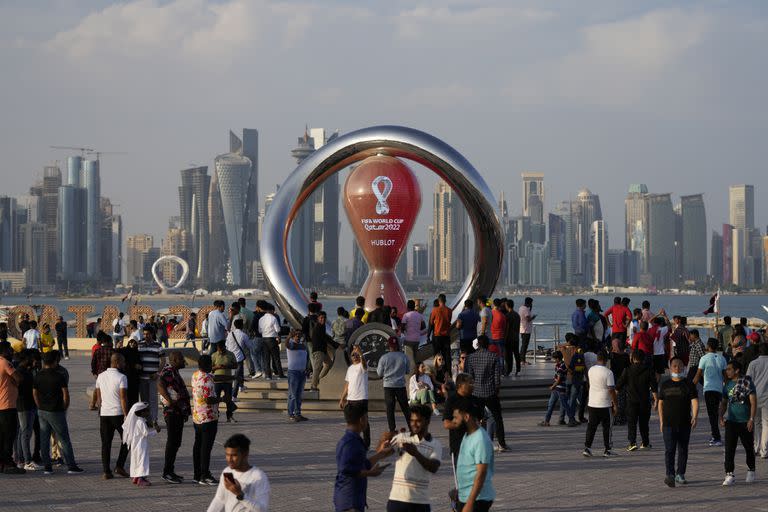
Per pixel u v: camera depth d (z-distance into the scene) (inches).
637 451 625.3
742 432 507.2
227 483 313.0
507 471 548.1
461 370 665.0
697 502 459.2
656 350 841.5
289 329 914.7
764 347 598.9
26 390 557.6
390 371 651.5
